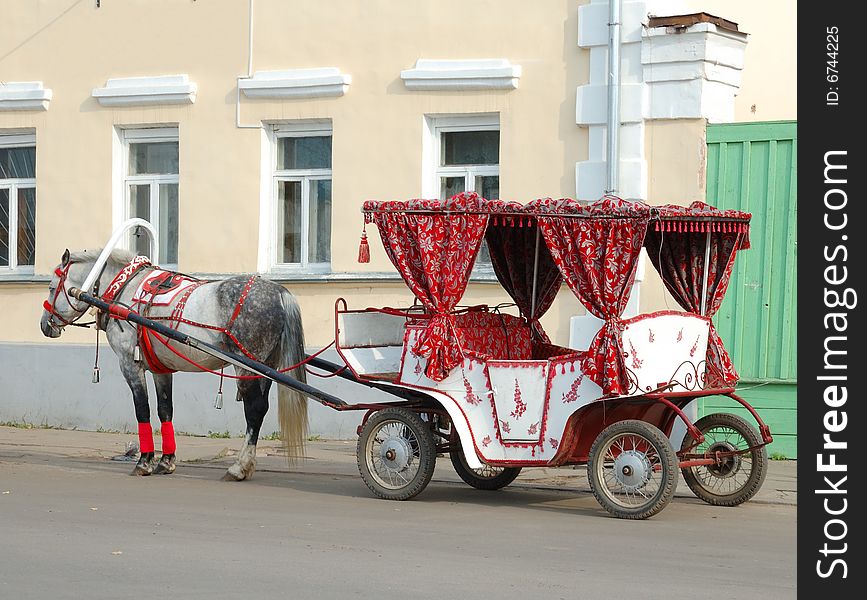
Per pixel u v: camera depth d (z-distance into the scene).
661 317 10.88
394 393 11.80
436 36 16.31
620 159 15.09
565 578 8.23
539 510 11.17
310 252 17.38
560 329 15.43
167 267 18.30
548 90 15.61
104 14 18.47
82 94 18.61
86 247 18.58
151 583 8.00
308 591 7.80
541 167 15.65
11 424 18.77
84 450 15.88
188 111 17.86
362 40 16.75
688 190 14.80
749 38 16.17
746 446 11.86
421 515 10.83
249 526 10.18
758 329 14.48
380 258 16.62
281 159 17.58
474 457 11.21
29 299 18.86
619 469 10.66
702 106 14.70
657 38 14.87
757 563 8.88
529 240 12.41
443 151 16.53
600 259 10.66
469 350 11.35
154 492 12.16
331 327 16.84
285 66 17.28
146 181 18.41
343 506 11.33
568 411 10.85
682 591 7.90
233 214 17.56
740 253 14.57
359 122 16.75
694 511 11.16
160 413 13.66
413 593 7.77
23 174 19.41
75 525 10.15
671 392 10.84
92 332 18.33
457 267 11.18
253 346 12.66
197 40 17.83
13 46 19.08
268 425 17.11
